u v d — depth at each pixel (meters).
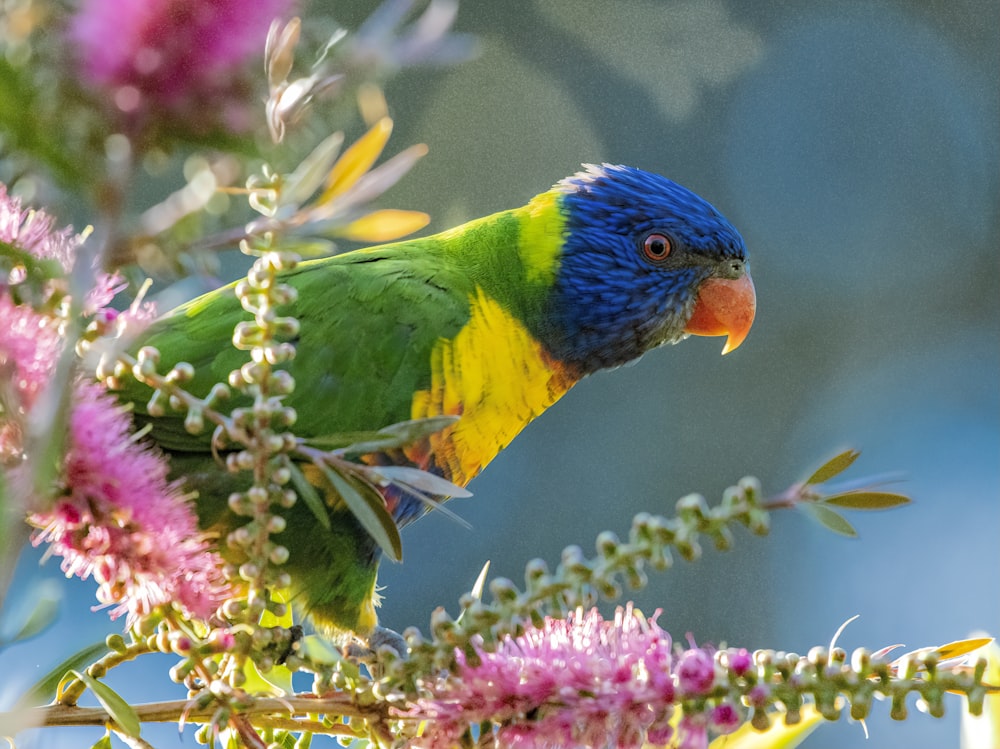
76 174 1.50
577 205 2.66
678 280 2.67
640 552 2.16
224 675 2.44
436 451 2.62
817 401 2.97
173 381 2.29
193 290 2.24
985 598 2.98
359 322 2.61
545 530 2.92
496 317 2.63
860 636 2.96
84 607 2.80
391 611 2.91
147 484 2.20
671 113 2.98
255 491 2.32
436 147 2.94
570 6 2.97
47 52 1.46
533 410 2.65
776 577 2.95
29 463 1.76
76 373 1.89
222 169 1.62
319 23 1.66
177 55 1.46
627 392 2.94
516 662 2.43
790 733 2.52
